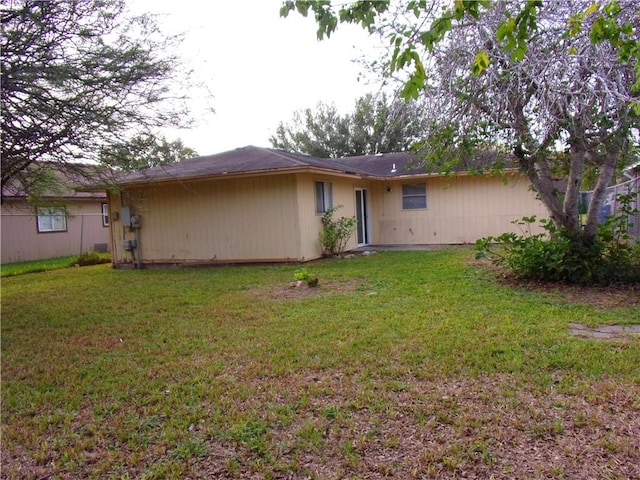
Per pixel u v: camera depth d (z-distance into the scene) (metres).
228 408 3.20
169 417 3.12
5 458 2.72
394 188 15.57
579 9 4.88
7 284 9.91
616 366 3.61
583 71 5.21
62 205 9.93
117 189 7.98
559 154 7.12
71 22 6.02
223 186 11.85
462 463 2.46
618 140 5.86
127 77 6.55
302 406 3.18
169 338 5.03
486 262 9.41
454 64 5.89
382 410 3.07
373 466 2.47
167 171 11.75
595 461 2.43
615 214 7.72
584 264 6.62
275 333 4.99
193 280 9.41
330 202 12.85
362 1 2.79
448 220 14.94
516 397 3.18
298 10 2.89
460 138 6.71
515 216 14.11
